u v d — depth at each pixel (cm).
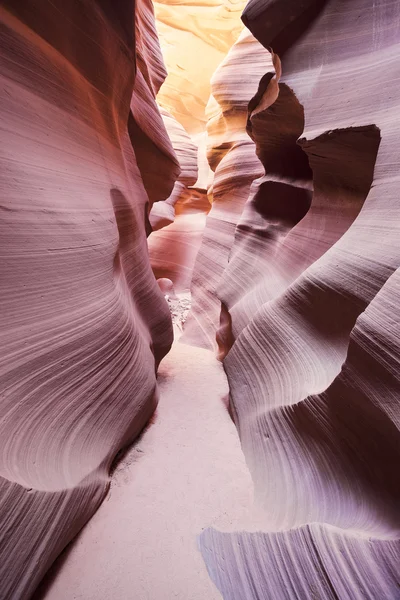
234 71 863
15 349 200
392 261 217
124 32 403
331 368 267
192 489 302
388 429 182
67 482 214
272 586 194
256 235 585
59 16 290
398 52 282
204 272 891
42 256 229
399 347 178
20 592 168
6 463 173
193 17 1460
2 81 226
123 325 335
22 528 171
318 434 247
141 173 623
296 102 429
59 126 287
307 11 374
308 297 309
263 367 358
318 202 397
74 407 248
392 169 244
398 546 155
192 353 737
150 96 643
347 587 165
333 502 216
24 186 223
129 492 293
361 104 298
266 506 267
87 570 216
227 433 402
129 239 456
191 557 232
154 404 443
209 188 1136
